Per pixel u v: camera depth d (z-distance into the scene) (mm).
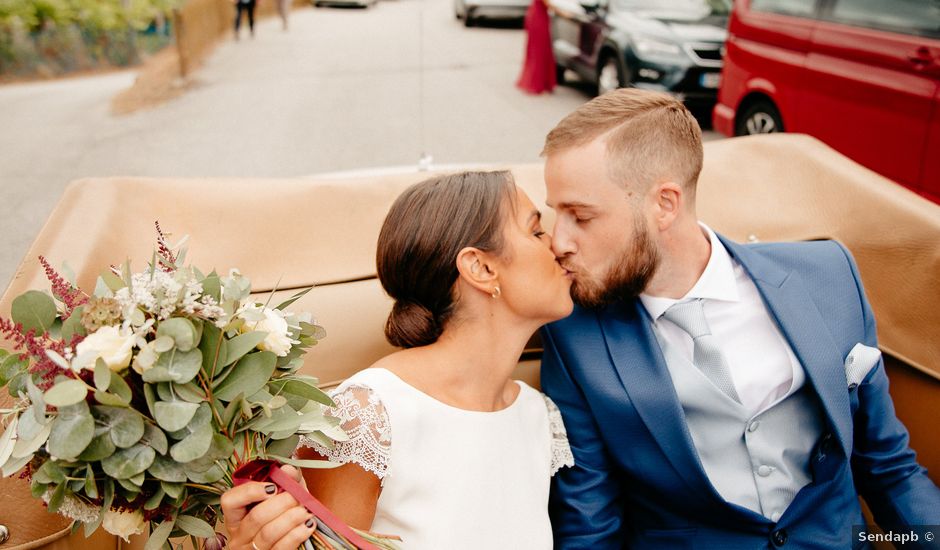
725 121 5172
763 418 1507
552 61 8164
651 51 6207
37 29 12289
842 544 1545
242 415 1136
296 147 6703
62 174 6316
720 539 1527
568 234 1416
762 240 1974
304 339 1297
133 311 1051
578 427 1567
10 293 1460
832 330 1560
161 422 1024
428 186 1304
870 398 1604
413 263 1284
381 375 1279
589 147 1372
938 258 1830
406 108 7918
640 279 1435
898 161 3779
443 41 12531
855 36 3988
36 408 985
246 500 1039
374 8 19453
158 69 11367
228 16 14992
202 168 6215
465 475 1291
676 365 1515
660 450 1502
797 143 2174
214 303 1109
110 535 1485
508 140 6609
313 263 1734
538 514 1417
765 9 4734
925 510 1551
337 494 1241
